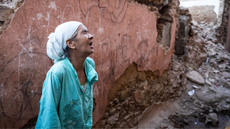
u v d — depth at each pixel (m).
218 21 7.85
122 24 2.48
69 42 0.93
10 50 1.35
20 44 1.40
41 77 1.59
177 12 4.73
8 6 1.33
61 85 0.90
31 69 1.50
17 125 1.49
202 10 8.62
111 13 2.25
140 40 2.96
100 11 2.08
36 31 1.48
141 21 2.90
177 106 4.25
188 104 4.38
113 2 2.24
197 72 5.40
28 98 1.52
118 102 2.81
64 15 1.68
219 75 5.57
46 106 0.87
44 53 1.58
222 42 8.37
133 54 2.84
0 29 1.29
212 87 4.96
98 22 2.08
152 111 3.66
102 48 2.20
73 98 0.95
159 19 3.98
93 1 1.96
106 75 2.36
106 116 2.59
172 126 3.41
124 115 2.99
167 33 4.06
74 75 0.96
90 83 1.12
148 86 3.52
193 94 4.68
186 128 3.38
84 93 1.04
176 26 4.82
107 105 2.58
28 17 1.41
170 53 4.27
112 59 2.42
